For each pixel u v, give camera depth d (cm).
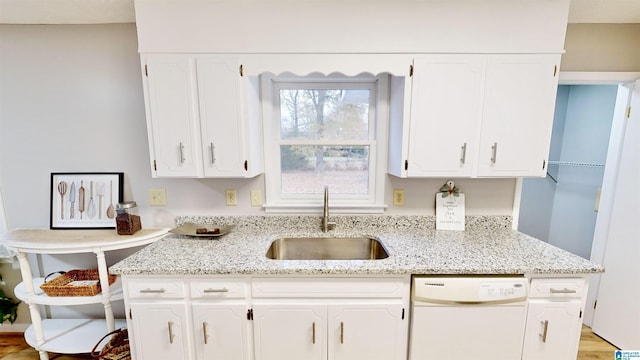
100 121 183
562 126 282
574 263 136
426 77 151
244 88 152
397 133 166
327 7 147
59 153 186
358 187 197
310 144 189
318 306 136
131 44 177
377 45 149
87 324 196
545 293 135
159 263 136
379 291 136
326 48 150
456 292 131
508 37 148
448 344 137
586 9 161
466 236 176
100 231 184
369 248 181
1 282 204
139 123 183
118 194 188
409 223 192
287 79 184
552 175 291
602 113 242
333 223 186
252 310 137
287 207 189
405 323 139
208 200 191
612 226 198
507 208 192
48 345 173
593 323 212
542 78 150
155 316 137
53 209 187
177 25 147
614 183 197
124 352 158
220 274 133
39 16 166
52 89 180
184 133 155
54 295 167
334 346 139
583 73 180
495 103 152
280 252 180
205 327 138
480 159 157
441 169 158
